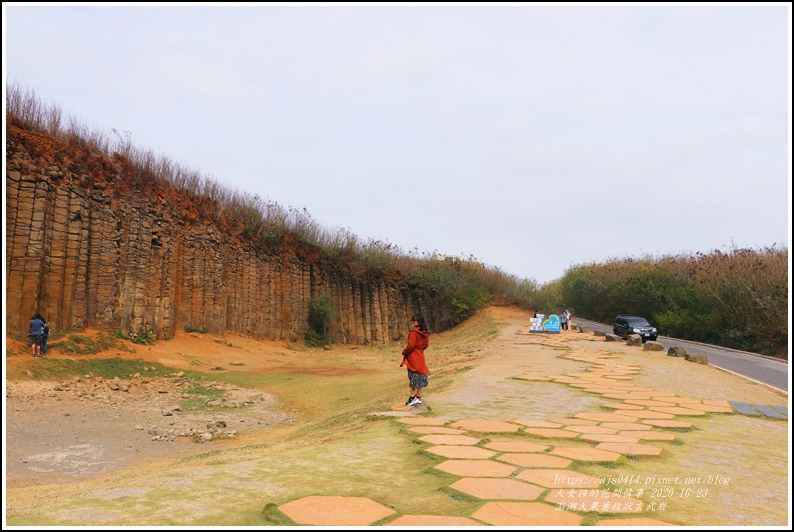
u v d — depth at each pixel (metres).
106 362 18.23
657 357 19.09
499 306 45.31
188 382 17.55
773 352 27.16
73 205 19.97
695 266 40.19
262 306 30.66
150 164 24.97
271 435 10.78
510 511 3.81
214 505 3.79
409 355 9.55
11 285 17.42
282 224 33.75
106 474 7.93
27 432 10.27
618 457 5.58
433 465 5.09
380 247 42.53
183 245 25.64
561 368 15.65
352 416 9.95
